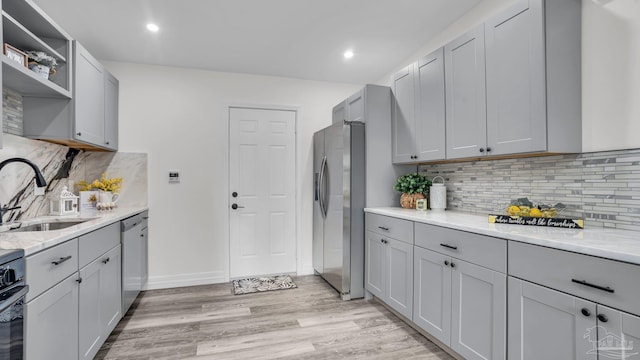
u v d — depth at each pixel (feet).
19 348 3.76
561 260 4.16
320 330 7.65
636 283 3.39
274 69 11.33
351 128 9.57
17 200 6.82
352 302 9.46
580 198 5.63
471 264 5.65
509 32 5.84
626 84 4.94
